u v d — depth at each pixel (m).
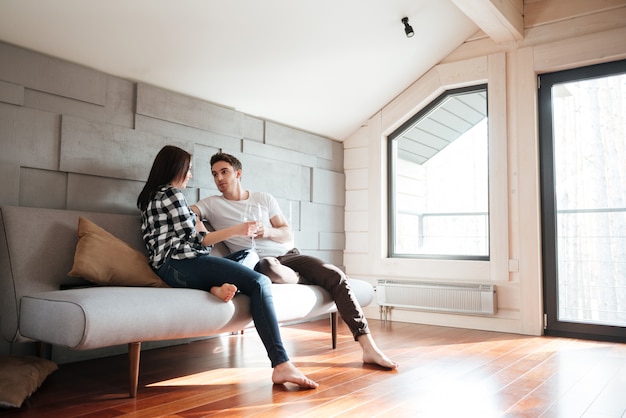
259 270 2.56
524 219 3.59
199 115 3.22
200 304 2.01
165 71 2.94
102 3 2.41
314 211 4.15
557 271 3.52
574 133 3.59
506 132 3.70
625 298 3.36
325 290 2.71
